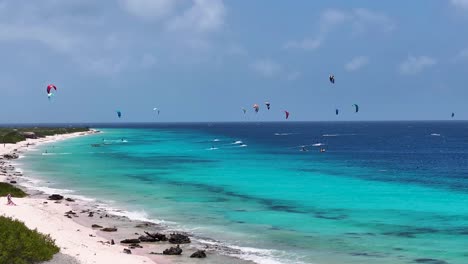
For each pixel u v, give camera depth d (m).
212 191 62.38
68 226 38.78
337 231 40.31
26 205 45.06
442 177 82.12
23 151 129.00
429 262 31.73
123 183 69.38
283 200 55.81
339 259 32.25
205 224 42.56
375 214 47.91
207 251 33.75
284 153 136.38
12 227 27.81
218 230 40.34
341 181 74.69
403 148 164.25
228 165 99.12
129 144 175.62
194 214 46.94
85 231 37.91
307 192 62.50
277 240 37.22
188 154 129.12
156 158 115.12
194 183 70.25
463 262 31.75
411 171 91.88
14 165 92.69
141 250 33.53
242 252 33.62
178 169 90.06
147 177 77.12
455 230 40.94
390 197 58.97
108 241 35.34
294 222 43.72
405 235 39.16
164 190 62.91
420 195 60.91
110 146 161.38
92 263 27.89
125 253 31.83
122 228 40.34
